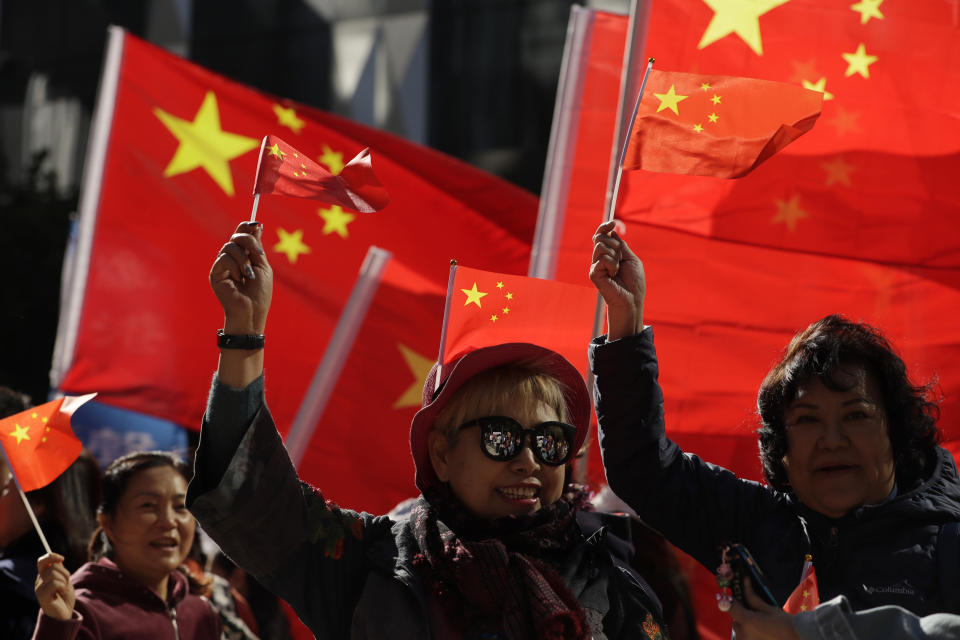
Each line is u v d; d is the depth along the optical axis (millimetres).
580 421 5031
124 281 10039
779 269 7434
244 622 8070
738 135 5406
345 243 10367
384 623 4496
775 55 7180
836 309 7367
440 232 10664
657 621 4867
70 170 34625
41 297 26594
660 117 5477
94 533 7184
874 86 7199
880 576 4812
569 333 5512
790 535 5086
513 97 29406
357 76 30984
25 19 35562
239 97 10289
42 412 5855
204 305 9992
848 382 4973
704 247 7488
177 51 33125
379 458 9930
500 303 5449
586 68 9289
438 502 4785
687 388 7508
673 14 7156
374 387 10039
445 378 5305
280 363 10164
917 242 7270
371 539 4848
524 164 29281
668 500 5305
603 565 4832
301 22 31641
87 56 34688
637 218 7523
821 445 4977
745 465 7500
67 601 5758
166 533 6859
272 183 4895
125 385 9938
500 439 4664
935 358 7262
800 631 3762
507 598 4488
